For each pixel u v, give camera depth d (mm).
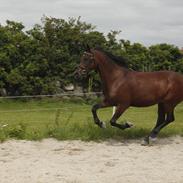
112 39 25000
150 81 10523
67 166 8258
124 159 8953
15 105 22906
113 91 10422
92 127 11320
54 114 19906
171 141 10977
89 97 24250
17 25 24938
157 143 10703
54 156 9141
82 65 10570
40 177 7359
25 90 23562
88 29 25062
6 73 23250
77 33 24516
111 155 9344
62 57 24188
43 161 8672
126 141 10867
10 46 23391
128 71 10641
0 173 7637
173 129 12141
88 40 24484
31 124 15320
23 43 23688
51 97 24000
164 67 25906
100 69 10602
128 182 7098
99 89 24547
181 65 26234
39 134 10820
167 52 25969
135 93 10461
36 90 23984
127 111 21922
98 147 10086
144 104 10594
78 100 24062
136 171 7906
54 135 10844
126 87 10422
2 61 23188
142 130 11562
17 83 23203
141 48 25719
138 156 9281
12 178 7281
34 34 24375
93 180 7195
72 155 9258
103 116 19328
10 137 10797
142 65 25219
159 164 8531
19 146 9953
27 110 21219
